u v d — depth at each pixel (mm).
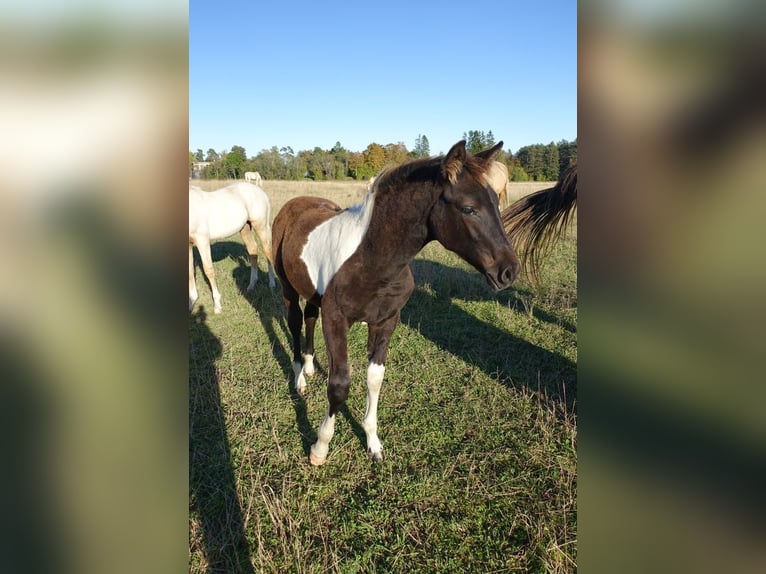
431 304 5402
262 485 2549
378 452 2811
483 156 2189
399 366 3922
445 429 3053
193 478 2639
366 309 2543
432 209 2213
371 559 2143
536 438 2906
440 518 2348
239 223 6012
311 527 2309
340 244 2564
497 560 2115
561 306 5027
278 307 5605
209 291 6336
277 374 3881
